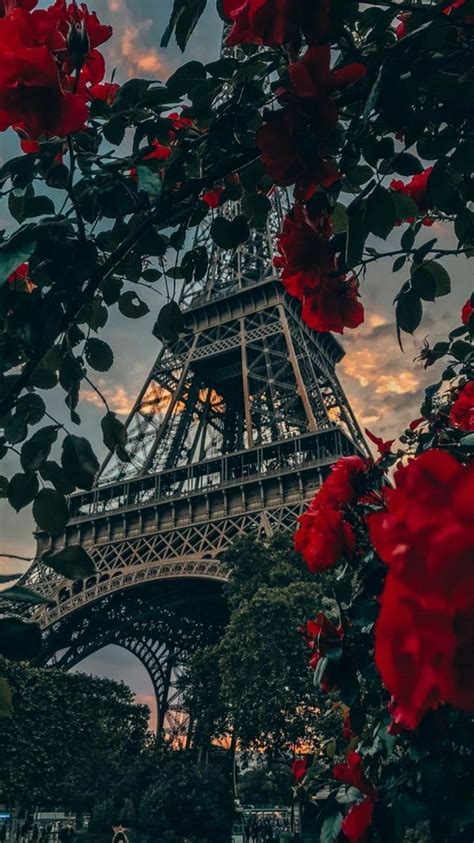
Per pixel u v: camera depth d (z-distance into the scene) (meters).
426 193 3.08
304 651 34.25
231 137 3.00
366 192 2.61
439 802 2.53
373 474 3.33
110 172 2.79
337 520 2.95
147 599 60.34
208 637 73.75
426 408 4.62
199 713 47.28
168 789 29.08
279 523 45.00
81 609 48.59
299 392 53.62
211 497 50.28
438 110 2.78
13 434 2.80
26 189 2.83
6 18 2.22
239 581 41.03
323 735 34.03
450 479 1.09
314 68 2.10
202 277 3.80
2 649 1.91
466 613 1.00
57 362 3.18
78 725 50.97
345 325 2.79
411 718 0.99
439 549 1.02
